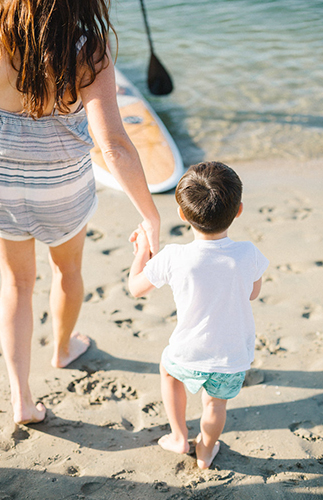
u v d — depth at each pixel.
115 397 2.02
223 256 1.49
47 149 1.52
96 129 1.51
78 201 1.69
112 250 3.05
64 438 1.80
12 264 1.75
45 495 1.56
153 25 8.00
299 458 1.72
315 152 4.58
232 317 1.51
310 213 3.48
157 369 2.17
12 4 1.31
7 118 1.47
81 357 2.23
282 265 2.90
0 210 1.59
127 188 1.58
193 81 6.05
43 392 2.02
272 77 6.08
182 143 4.76
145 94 5.78
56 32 1.35
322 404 1.97
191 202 1.46
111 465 1.69
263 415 1.92
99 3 1.41
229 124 5.10
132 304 2.59
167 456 1.74
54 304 2.01
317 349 2.26
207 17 8.36
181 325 1.54
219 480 1.64
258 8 8.71
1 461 1.68
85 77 1.46
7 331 1.77
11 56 1.38
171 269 1.51
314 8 8.55
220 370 1.53
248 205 3.61
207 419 1.63
